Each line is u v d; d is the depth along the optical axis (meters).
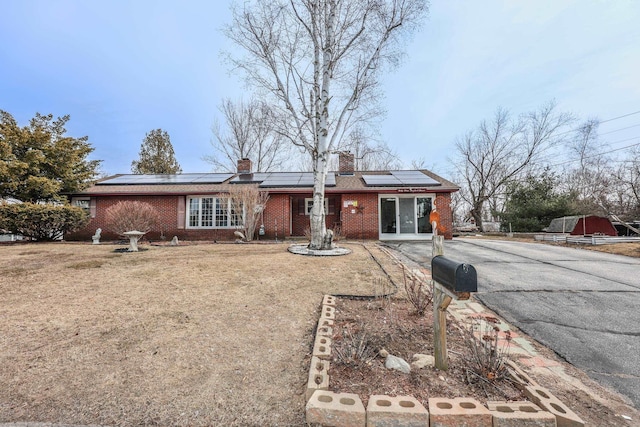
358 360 2.64
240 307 4.28
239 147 27.42
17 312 4.00
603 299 5.08
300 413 2.18
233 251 9.09
